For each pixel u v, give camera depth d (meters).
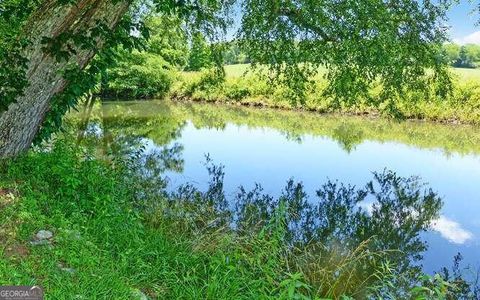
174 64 38.97
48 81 6.39
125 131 19.42
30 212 5.03
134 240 5.36
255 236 6.09
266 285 4.93
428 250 7.54
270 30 10.92
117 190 7.21
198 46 13.50
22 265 3.94
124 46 6.62
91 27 6.36
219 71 13.84
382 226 8.63
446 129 23.95
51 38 6.20
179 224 7.16
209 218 7.72
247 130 21.67
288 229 8.05
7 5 7.00
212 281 4.63
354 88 10.63
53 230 4.85
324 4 9.03
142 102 35.69
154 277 4.71
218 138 18.73
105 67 6.66
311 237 7.71
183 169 12.23
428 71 10.98
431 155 16.27
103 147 14.37
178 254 5.38
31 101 6.36
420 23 9.62
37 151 7.38
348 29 9.06
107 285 3.99
